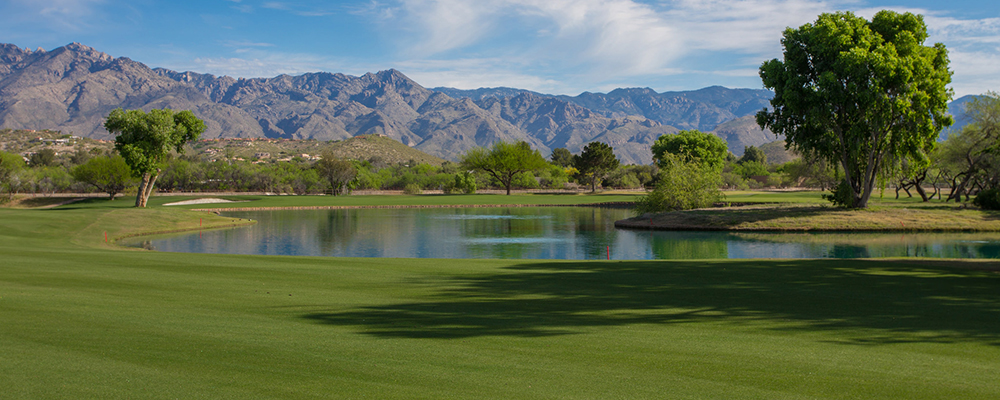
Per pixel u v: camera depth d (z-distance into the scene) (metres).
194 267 15.14
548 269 15.88
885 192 84.50
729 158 188.62
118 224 37.94
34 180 79.94
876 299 10.90
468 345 7.21
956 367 6.27
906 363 6.43
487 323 8.64
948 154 54.62
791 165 94.19
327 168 97.12
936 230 37.34
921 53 40.81
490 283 13.08
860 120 40.00
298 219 51.91
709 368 6.22
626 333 7.98
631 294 11.52
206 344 6.97
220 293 11.10
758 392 5.39
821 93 39.69
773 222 39.59
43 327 7.62
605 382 5.69
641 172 137.50
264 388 5.32
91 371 5.71
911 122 39.81
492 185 125.25
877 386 5.59
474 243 33.00
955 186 58.69
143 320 8.30
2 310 8.68
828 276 14.23
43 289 10.80
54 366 5.84
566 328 8.30
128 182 74.69
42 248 19.91
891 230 37.66
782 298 11.03
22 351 6.39
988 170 52.78
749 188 115.88
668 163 51.09
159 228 39.50
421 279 13.71
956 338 7.68
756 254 27.14
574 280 13.61
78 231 32.91
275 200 76.44
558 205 75.50
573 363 6.40
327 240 34.50
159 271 14.10
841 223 38.66
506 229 42.28
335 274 14.40
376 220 51.12
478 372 6.00
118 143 52.91
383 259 18.52
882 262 17.52
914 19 40.62
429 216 56.53
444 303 10.41
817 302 10.58
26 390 5.07
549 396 5.22
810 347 7.19
